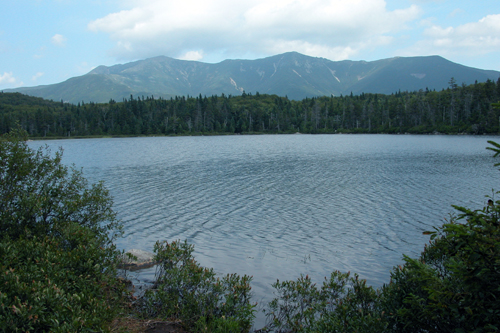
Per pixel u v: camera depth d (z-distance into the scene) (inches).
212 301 317.7
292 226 708.0
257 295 394.9
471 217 209.2
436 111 6092.5
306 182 1253.1
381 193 1042.7
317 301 346.9
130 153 2628.0
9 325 200.1
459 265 202.4
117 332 261.6
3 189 374.3
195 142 4370.1
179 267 379.6
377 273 471.2
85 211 423.2
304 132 7377.0
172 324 289.9
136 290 378.6
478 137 4372.5
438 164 1756.9
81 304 239.1
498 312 184.1
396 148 2871.6
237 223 731.4
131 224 721.6
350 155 2303.2
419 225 708.7
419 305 227.9
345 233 659.4
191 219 764.0
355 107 7445.9
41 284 237.8
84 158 2220.7
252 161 1975.9
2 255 279.6
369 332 244.1
